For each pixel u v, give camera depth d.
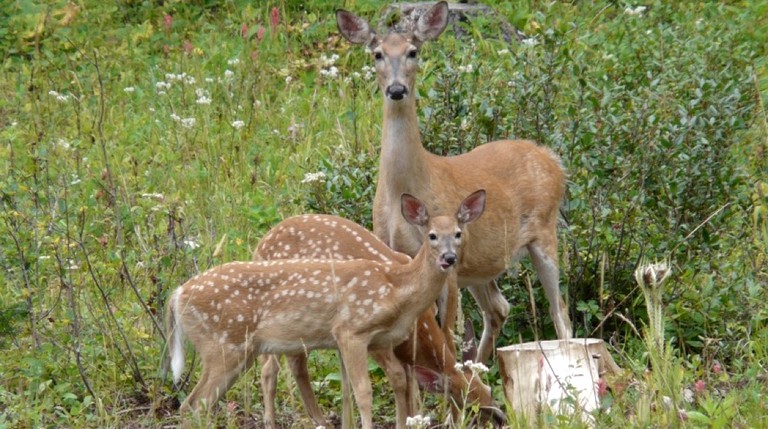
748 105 15.31
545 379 10.75
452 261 10.41
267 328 10.79
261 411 11.64
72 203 14.62
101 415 10.88
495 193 12.70
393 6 21.42
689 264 12.97
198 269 12.58
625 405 10.09
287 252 11.81
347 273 10.71
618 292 13.01
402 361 11.17
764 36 20.58
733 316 12.28
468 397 10.83
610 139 13.47
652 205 13.35
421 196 12.06
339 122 17.00
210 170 16.50
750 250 13.10
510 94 14.25
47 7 21.78
